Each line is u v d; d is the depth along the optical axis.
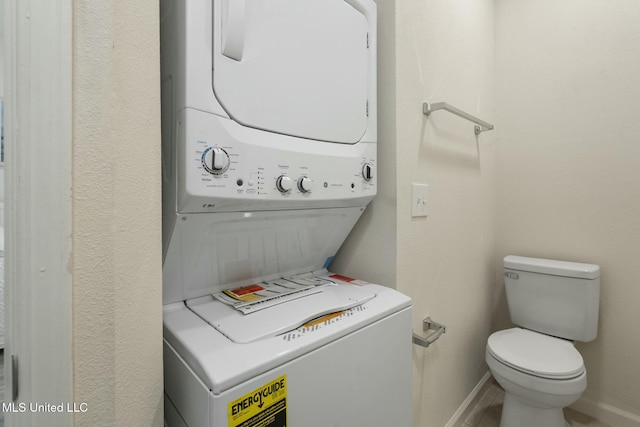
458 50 1.47
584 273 1.49
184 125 0.57
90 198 0.45
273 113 0.71
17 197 0.45
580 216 1.66
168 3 0.62
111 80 0.47
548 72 1.75
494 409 1.69
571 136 1.68
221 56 0.62
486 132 1.81
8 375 0.47
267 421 0.54
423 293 1.22
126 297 0.50
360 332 0.71
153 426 0.54
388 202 1.07
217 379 0.49
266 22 0.70
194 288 0.79
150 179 0.53
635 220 1.51
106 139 0.46
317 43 0.82
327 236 1.04
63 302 0.43
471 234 1.65
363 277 1.14
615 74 1.54
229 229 0.75
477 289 1.74
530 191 1.83
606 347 1.60
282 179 0.71
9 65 0.46
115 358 0.48
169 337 0.64
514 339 1.51
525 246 1.86
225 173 0.62
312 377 0.61
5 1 0.46
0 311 1.42
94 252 0.46
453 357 1.48
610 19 1.55
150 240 0.53
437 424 1.35
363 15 0.97
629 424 1.53
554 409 1.32
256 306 0.75
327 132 0.84
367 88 0.98
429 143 1.25
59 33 0.43
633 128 1.50
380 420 0.77
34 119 0.43
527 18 1.81
